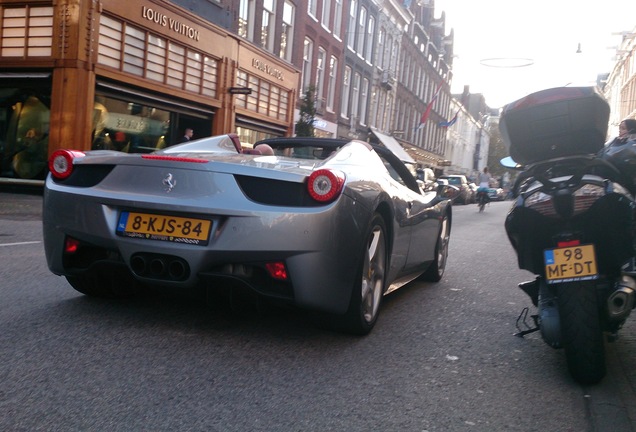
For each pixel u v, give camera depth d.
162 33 16.55
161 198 3.46
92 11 14.05
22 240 7.54
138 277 3.54
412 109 47.28
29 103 14.81
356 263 3.61
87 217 3.62
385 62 38.69
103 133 15.14
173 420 2.55
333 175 3.37
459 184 35.88
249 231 3.33
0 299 4.30
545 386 3.28
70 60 13.91
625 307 3.22
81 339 3.50
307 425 2.60
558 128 3.30
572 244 3.18
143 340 3.55
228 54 19.73
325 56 28.36
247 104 21.36
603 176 3.40
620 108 52.09
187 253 3.37
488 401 3.03
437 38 56.44
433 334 4.21
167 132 17.72
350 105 32.38
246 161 3.65
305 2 25.22
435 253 6.07
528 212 3.26
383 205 4.09
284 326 4.04
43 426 2.42
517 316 4.91
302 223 3.31
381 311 4.81
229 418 2.61
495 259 8.66
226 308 4.32
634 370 3.61
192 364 3.22
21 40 14.42
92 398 2.72
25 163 14.90
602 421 2.82
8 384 2.82
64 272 3.87
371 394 3.01
